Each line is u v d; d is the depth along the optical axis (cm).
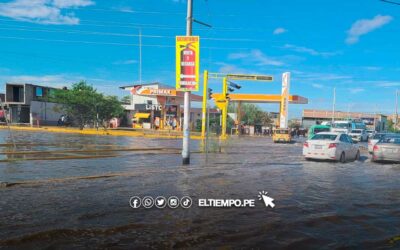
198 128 5828
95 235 554
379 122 9575
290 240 554
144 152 2089
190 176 1145
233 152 2323
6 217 641
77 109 5722
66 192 863
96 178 1076
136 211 695
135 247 508
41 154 1789
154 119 6462
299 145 3519
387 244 550
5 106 6041
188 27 1584
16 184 952
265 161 1742
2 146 2212
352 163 1784
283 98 4694
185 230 586
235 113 8269
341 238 571
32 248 498
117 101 5978
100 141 2911
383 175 1309
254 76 3144
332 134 1888
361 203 820
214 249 508
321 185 1049
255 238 558
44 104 6109
